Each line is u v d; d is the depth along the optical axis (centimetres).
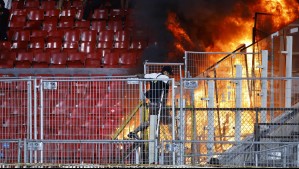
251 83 3131
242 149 2773
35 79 2753
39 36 4706
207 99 2931
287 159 2664
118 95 2870
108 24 4806
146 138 2784
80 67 4284
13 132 2969
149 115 2777
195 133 2847
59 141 2673
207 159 2844
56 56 4416
